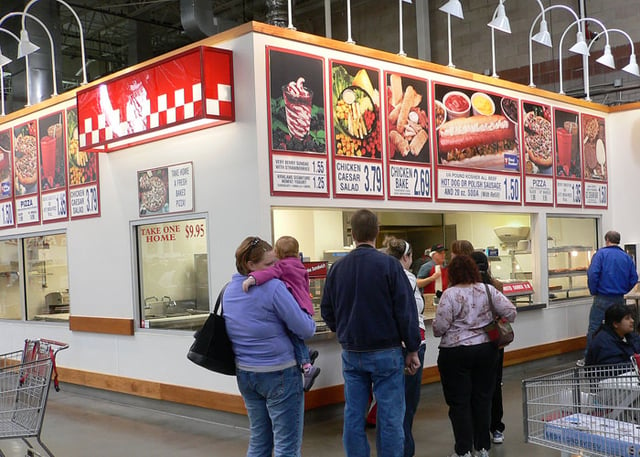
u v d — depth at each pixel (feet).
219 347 11.79
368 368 12.49
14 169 28.04
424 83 23.07
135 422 20.15
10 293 29.07
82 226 24.47
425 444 16.72
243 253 11.86
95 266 23.90
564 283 28.89
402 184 22.16
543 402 11.93
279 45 18.94
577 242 29.78
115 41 57.57
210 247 19.69
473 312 14.12
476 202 24.68
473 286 14.23
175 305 21.02
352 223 13.15
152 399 21.61
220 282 19.40
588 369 13.80
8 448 17.76
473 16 43.83
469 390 14.28
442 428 18.16
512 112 26.35
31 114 26.86
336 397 19.47
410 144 22.49
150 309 22.02
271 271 11.74
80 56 57.67
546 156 27.78
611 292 24.86
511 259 28.81
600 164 30.60
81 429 19.53
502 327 14.21
